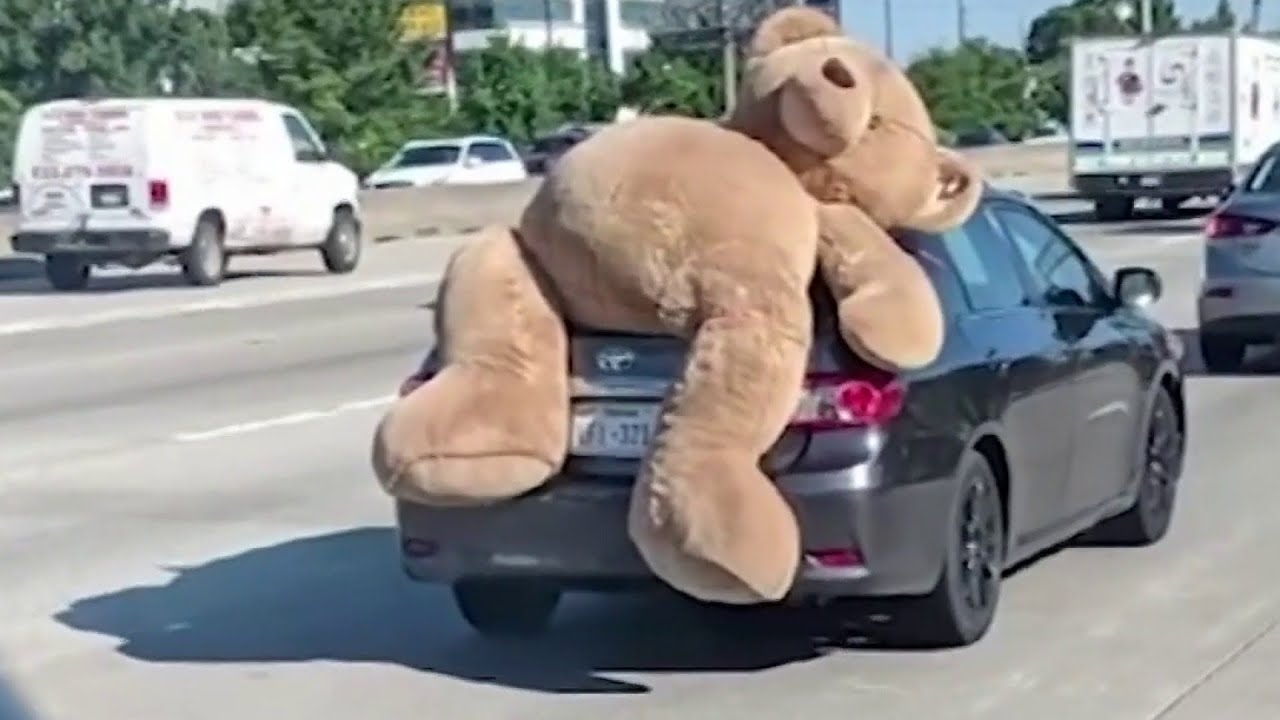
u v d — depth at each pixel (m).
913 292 7.95
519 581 8.30
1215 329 17.62
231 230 32.31
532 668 8.68
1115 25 81.00
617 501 7.97
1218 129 41.25
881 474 7.89
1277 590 9.74
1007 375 8.82
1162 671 8.35
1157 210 45.84
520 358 8.03
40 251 31.31
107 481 13.55
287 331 24.36
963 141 71.00
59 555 11.20
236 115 32.72
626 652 8.89
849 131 7.96
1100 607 9.44
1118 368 10.12
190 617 9.72
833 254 7.94
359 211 36.22
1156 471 10.83
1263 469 13.02
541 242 8.05
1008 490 8.92
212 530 11.80
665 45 67.75
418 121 72.19
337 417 16.44
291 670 8.72
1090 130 42.00
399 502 8.32
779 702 8.05
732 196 7.81
